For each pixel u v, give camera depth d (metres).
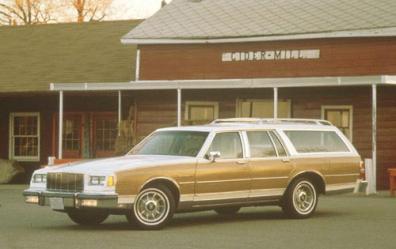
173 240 13.45
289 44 28.03
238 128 16.23
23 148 33.50
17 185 30.70
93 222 15.97
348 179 17.59
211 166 15.60
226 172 15.77
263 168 16.28
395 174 22.61
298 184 16.80
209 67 29.31
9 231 14.74
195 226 15.55
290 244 12.98
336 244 12.98
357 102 27.16
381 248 12.56
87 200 14.49
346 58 27.14
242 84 26.16
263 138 16.53
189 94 29.48
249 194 16.14
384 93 26.56
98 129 32.59
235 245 12.86
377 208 19.06
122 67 32.09
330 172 17.27
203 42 29.25
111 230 14.88
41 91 31.03
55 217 17.33
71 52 34.06
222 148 15.94
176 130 16.34
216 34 29.08
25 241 13.31
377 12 27.55
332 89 27.53
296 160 16.78
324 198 22.05
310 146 17.14
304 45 27.80
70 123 32.97
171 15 31.45
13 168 32.25
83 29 36.00
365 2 28.59
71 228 15.23
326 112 27.70
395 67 26.44
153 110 29.98
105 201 14.41
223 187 15.75
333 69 27.31
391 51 26.50
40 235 14.12
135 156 15.75
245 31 28.73
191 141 15.91
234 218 17.09
